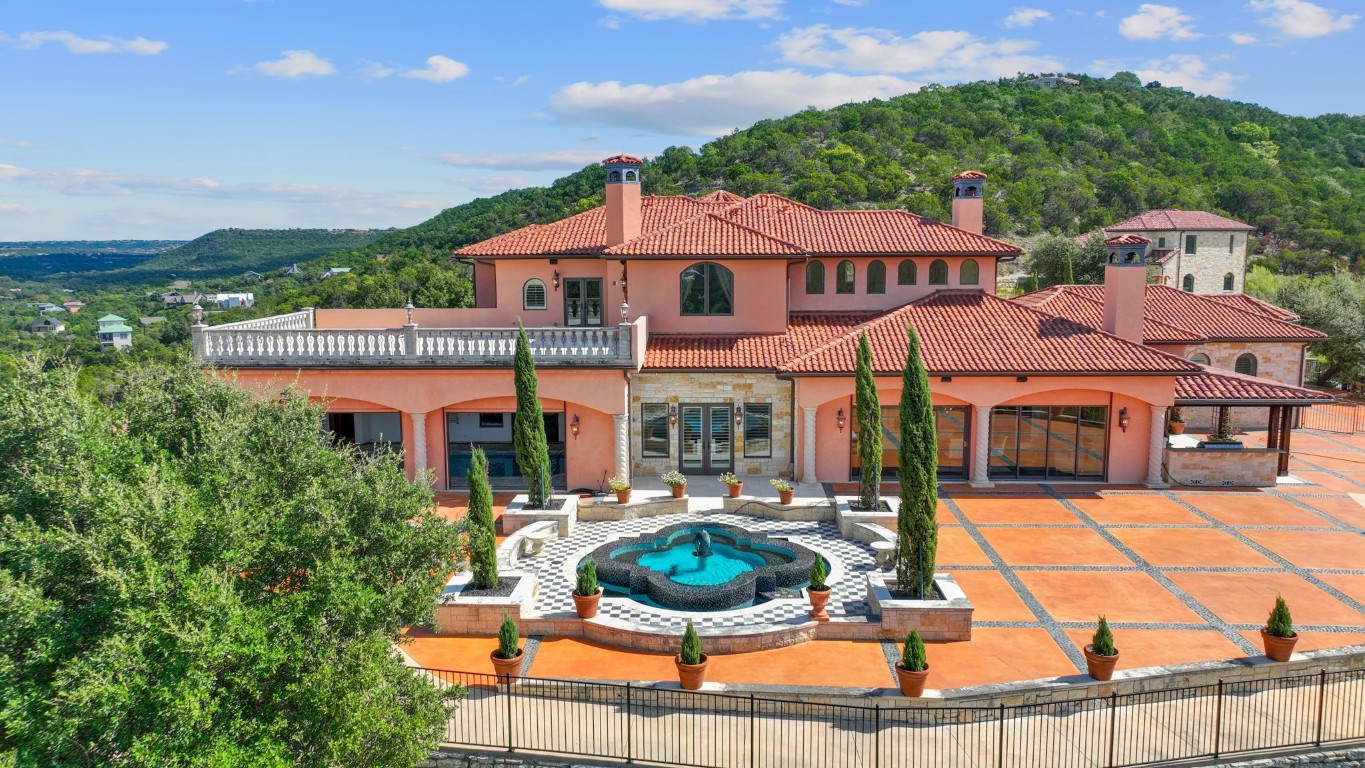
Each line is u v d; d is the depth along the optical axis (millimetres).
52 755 8828
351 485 13664
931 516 18172
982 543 23734
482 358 27641
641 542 22922
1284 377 39469
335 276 84812
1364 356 47156
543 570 21750
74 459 12078
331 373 27688
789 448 30188
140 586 9531
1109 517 25938
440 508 27078
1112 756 13578
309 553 12172
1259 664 16094
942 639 17891
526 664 17141
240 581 11344
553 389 27859
